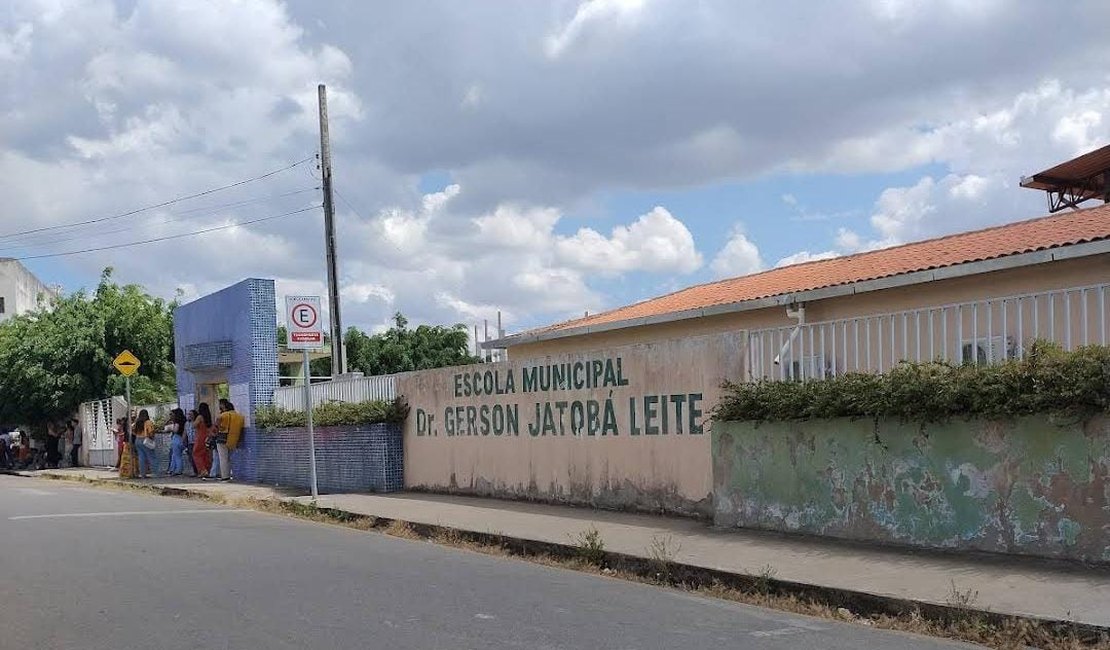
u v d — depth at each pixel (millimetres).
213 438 22000
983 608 6836
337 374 23375
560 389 13648
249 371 21688
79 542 11336
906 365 9203
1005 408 8305
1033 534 8266
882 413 9234
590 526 11500
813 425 10023
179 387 25922
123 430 24375
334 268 23688
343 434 18016
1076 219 13531
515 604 7816
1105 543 7824
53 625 7109
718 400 11312
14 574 9188
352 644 6488
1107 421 7820
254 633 6801
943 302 13031
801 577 8195
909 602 7230
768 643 6555
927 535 9023
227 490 18984
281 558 10195
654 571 9203
